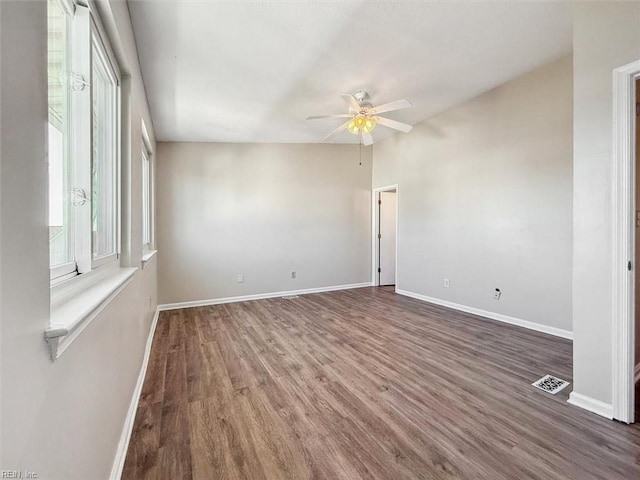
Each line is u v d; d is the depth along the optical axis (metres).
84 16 1.29
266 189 5.39
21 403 0.62
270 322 3.95
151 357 2.88
